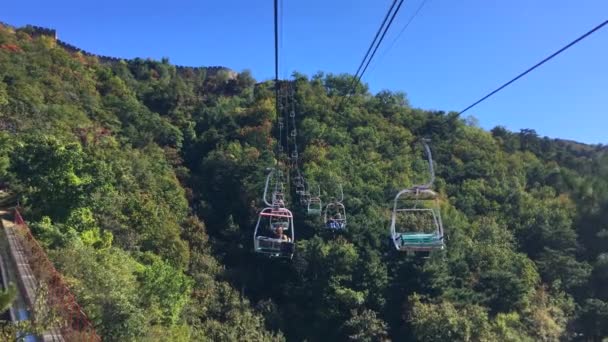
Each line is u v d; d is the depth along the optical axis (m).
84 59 69.81
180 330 24.75
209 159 54.69
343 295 40.09
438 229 16.19
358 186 45.19
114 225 32.56
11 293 11.80
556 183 53.97
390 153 48.69
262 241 18.12
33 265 17.98
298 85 57.25
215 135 58.56
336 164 45.91
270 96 65.00
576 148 65.12
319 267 42.66
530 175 55.22
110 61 81.69
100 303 18.12
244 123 60.25
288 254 18.19
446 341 36.03
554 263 44.75
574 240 47.81
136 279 25.14
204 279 38.75
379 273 41.34
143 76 79.44
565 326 40.12
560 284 43.91
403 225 42.53
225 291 39.16
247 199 48.78
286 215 19.11
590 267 44.97
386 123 52.28
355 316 39.00
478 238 46.03
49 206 27.22
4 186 30.17
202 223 45.94
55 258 20.02
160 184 45.81
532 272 42.97
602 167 53.50
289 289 43.12
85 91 55.72
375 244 43.12
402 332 39.59
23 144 29.86
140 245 35.09
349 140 49.78
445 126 54.75
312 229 45.38
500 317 38.44
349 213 44.06
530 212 49.88
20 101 41.91
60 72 55.38
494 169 52.97
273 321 40.22
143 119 58.62
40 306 13.31
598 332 40.41
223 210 50.00
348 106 54.81
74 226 27.30
